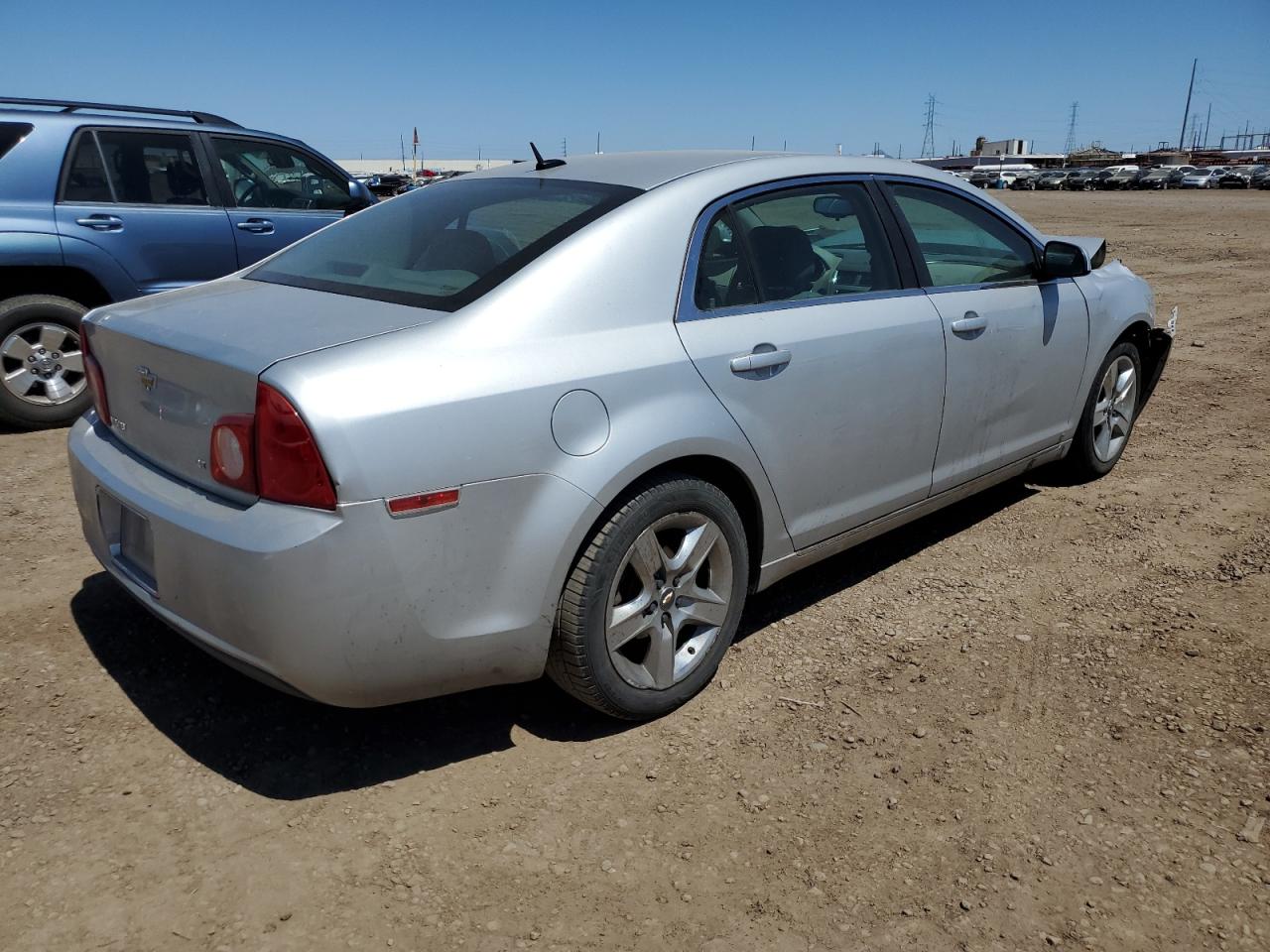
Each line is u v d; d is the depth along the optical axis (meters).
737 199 3.24
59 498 4.82
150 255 6.31
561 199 3.12
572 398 2.65
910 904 2.31
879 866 2.44
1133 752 2.88
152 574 2.71
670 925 2.26
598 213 2.97
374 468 2.35
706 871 2.43
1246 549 4.29
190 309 2.96
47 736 2.91
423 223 3.29
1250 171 63.38
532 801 2.69
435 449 2.42
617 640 2.84
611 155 3.66
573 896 2.35
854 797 2.69
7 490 4.92
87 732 2.94
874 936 2.22
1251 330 9.20
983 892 2.35
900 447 3.65
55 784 2.70
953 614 3.74
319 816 2.62
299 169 7.13
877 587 3.98
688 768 2.83
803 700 3.16
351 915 2.28
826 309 3.36
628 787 2.74
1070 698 3.16
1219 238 18.09
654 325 2.90
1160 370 5.37
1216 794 2.69
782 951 2.19
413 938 2.22
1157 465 5.48
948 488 3.98
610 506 2.77
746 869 2.43
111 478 2.82
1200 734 2.95
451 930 2.24
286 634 2.36
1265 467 5.43
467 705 3.14
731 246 3.18
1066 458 5.05
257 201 6.85
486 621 2.58
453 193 3.49
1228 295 11.25
